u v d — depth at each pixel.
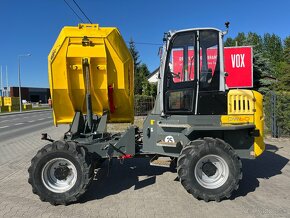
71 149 5.55
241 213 5.04
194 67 6.07
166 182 6.67
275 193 5.95
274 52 72.00
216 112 6.04
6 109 51.59
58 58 6.14
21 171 7.84
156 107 6.49
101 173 7.36
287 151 9.80
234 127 5.80
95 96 6.43
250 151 6.13
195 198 5.71
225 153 5.59
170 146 6.06
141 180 6.82
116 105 6.62
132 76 6.65
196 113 6.05
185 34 6.14
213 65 6.09
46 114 41.16
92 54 6.18
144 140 6.41
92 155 5.93
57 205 5.51
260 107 6.15
